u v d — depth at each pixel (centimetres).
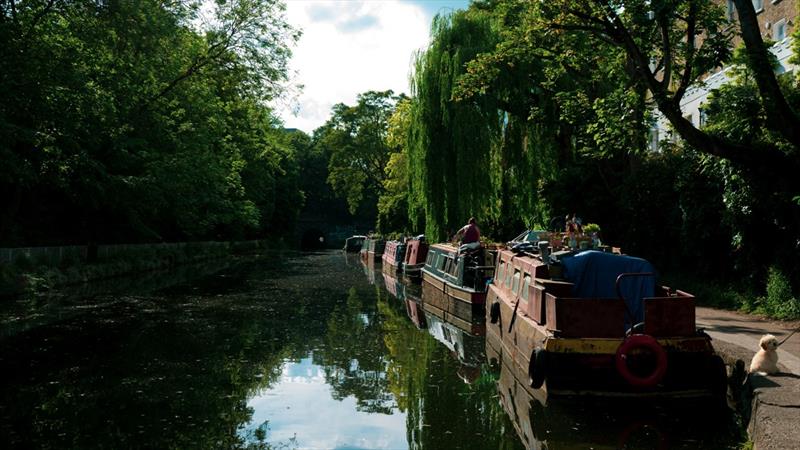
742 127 1247
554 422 798
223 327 1598
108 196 2573
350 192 6512
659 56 1409
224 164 3847
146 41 2169
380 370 1162
